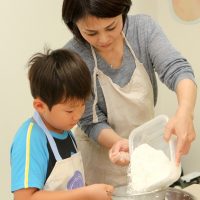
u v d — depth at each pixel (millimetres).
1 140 1615
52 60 843
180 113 832
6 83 1596
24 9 1611
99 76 1073
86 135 1179
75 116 859
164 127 860
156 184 782
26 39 1633
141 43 1056
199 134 1974
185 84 909
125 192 837
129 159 912
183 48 2010
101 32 917
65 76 809
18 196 796
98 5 846
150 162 841
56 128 909
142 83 1093
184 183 1707
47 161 855
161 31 1074
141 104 1109
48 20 1697
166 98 2131
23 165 810
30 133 854
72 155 937
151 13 2100
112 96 1097
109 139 1048
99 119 1109
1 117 1600
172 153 829
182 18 1979
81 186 937
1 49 1563
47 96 820
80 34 1020
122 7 891
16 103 1641
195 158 2014
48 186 850
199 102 1946
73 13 898
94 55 1050
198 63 1954
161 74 1006
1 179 1638
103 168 1158
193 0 1907
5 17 1559
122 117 1124
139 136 930
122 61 1070
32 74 851
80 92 823
